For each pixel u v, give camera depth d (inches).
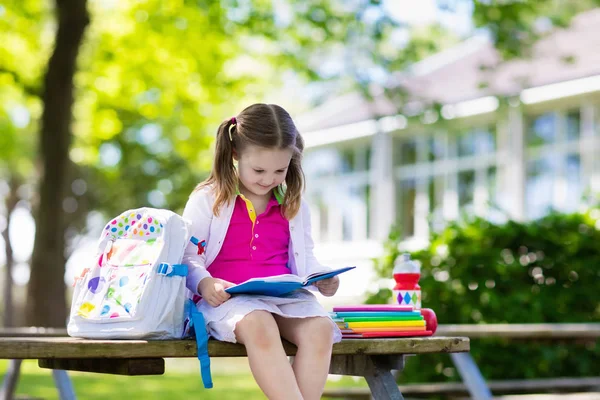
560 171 593.3
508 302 310.5
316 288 146.5
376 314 148.2
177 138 753.6
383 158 737.6
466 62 762.8
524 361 306.8
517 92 539.5
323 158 838.5
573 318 318.3
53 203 549.3
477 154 669.3
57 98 553.6
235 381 369.7
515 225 320.5
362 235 780.0
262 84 670.5
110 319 125.0
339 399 292.4
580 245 321.4
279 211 152.4
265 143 141.1
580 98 574.9
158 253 127.4
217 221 147.0
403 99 539.8
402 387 258.4
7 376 213.2
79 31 556.1
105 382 349.7
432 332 155.1
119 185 1224.2
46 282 543.2
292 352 136.4
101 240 133.6
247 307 129.2
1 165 1092.5
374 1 550.9
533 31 538.0
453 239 315.6
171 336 128.0
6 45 637.3
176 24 602.9
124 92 663.1
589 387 286.0
